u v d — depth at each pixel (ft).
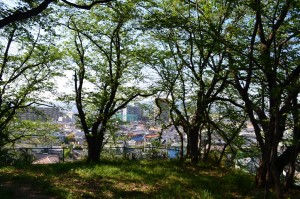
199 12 39.19
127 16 56.59
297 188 41.16
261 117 31.76
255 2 28.25
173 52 53.93
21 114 80.53
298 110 28.25
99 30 63.67
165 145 71.51
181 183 41.81
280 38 35.06
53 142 84.23
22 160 59.72
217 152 64.03
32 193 34.68
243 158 52.54
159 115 65.21
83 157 70.64
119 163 58.65
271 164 27.45
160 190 37.83
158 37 52.44
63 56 66.85
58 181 40.73
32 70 71.67
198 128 59.47
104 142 73.46
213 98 48.16
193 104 61.00
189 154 60.59
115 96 68.64
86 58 66.33
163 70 58.18
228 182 42.78
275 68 27.84
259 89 36.40
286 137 34.76
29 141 81.51
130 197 34.78
